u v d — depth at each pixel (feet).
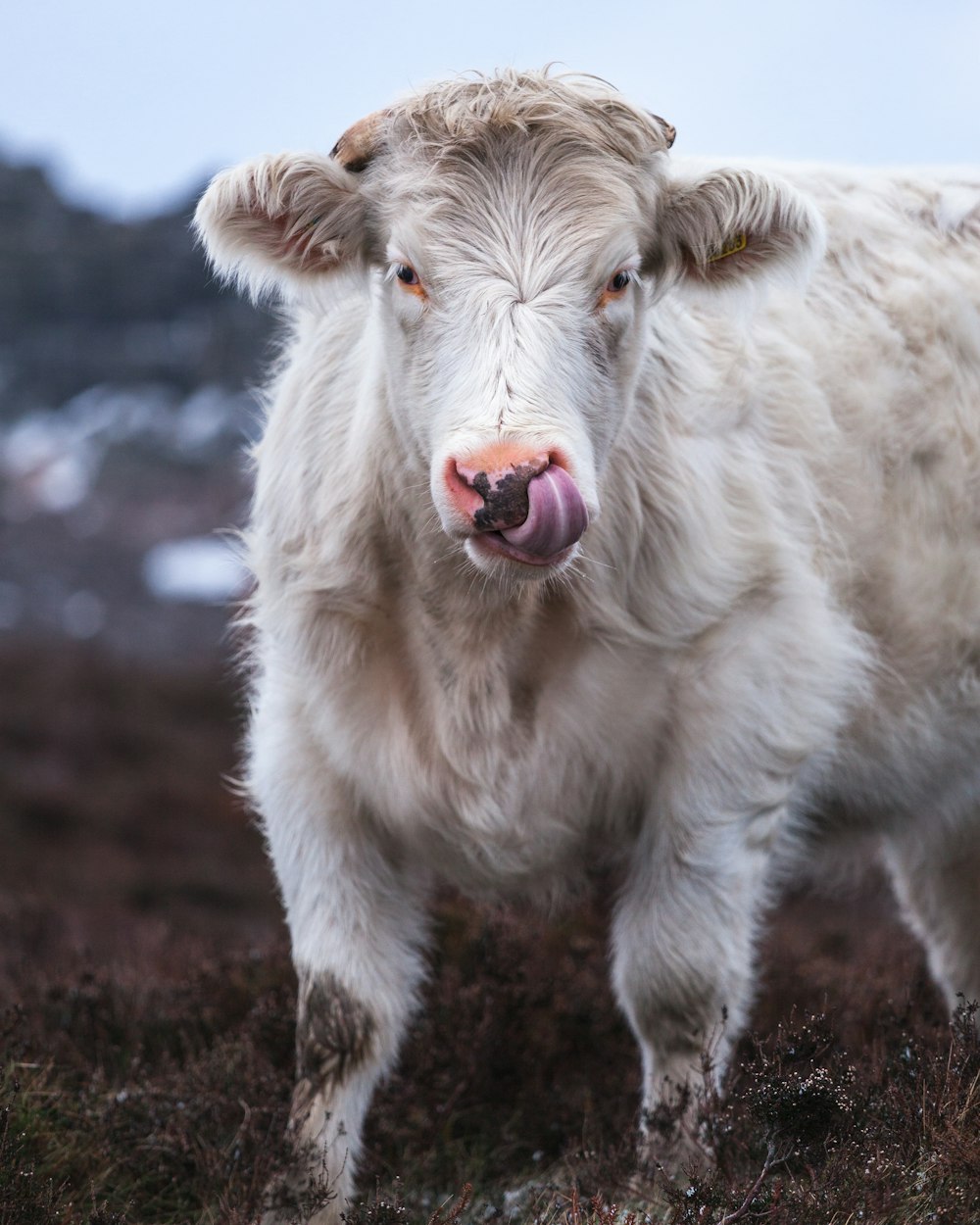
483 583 24.16
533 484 20.47
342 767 25.82
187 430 357.41
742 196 24.57
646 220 24.39
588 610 24.76
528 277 22.63
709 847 25.99
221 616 233.55
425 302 23.08
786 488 27.48
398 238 23.34
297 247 25.03
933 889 33.65
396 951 26.53
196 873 78.13
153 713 122.31
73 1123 26.03
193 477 328.49
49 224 474.90
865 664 28.45
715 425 26.50
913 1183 20.33
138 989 34.99
